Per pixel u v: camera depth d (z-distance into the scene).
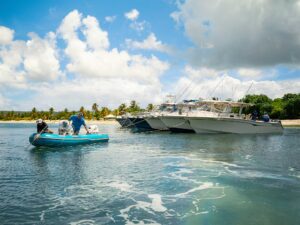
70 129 24.41
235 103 35.94
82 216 7.83
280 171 13.41
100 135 26.33
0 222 7.38
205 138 30.86
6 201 8.99
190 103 37.66
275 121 39.47
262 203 8.85
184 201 9.09
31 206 8.57
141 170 13.72
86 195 9.69
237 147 22.83
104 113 141.38
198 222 7.42
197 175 12.62
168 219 7.63
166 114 36.56
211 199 9.27
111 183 11.26
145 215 7.91
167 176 12.47
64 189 10.37
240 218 7.69
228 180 11.72
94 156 18.14
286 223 7.35
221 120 33.34
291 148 22.20
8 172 13.16
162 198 9.40
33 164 15.23
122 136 35.44
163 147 23.05
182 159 16.95
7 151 20.52
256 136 34.41
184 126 35.97
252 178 12.03
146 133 40.88
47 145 22.05
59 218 7.68
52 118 155.25
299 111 75.94
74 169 13.91
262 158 17.23
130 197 9.49
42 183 11.17
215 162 15.89
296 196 9.54
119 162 15.91
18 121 186.62
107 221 7.50
